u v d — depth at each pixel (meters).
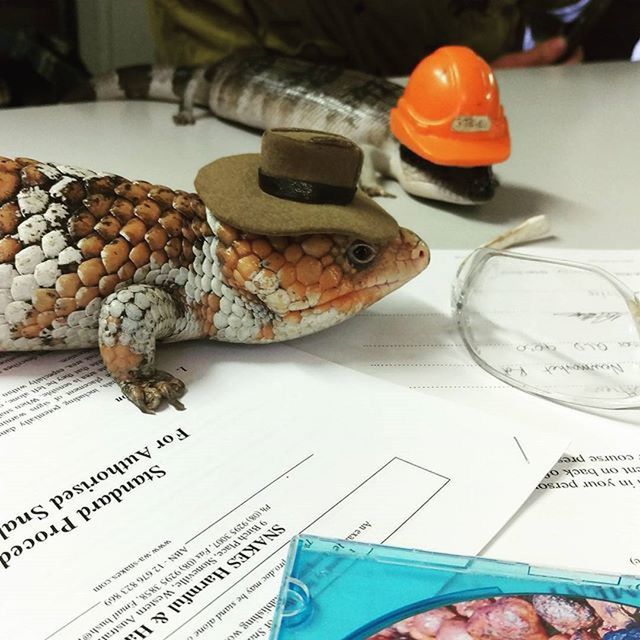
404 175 0.39
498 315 0.27
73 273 0.22
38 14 0.63
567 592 0.17
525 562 0.18
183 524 0.19
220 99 0.48
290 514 0.19
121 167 0.39
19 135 0.42
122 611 0.17
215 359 0.25
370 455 0.21
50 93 0.54
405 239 0.25
